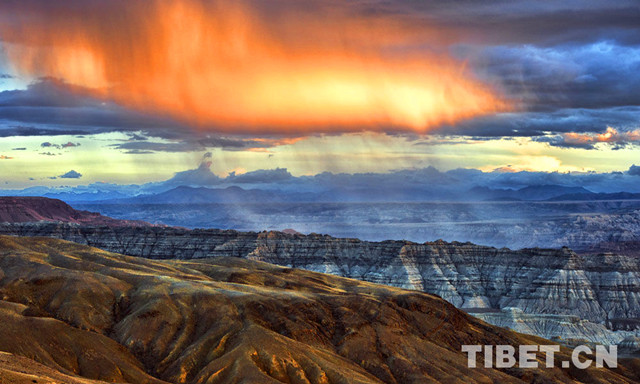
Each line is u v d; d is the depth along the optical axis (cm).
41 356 19538
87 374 19638
